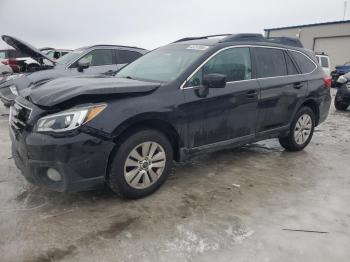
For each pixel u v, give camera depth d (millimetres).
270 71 4812
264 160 5020
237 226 3115
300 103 5203
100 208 3361
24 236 2848
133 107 3326
